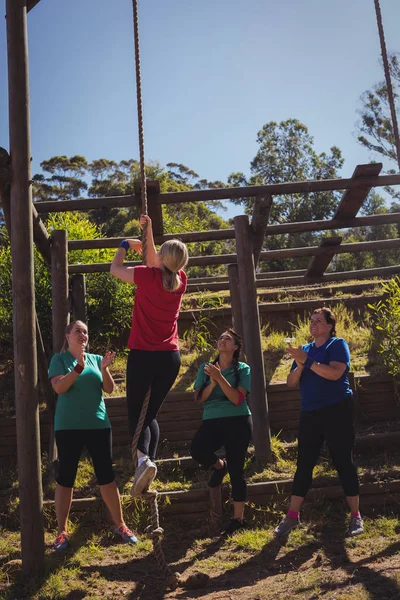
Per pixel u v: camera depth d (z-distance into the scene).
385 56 5.39
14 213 4.79
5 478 6.11
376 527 5.05
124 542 5.05
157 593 4.11
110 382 5.09
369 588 3.85
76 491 5.72
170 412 6.64
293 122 29.77
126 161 40.84
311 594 3.85
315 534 5.00
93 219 25.72
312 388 5.04
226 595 3.98
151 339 3.81
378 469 5.80
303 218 26.88
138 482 3.67
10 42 4.84
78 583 4.33
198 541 5.05
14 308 4.76
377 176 6.82
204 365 5.55
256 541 4.87
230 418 5.26
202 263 8.40
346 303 9.60
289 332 9.56
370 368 7.21
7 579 4.44
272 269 23.67
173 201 6.63
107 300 9.02
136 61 4.58
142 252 4.20
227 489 5.58
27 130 4.86
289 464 6.09
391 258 19.67
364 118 27.42
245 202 26.58
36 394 4.73
